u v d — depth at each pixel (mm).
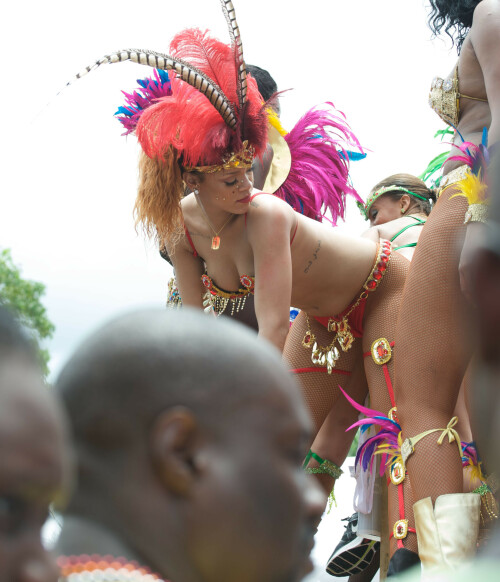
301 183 3883
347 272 3475
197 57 3082
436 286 2756
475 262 725
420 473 2754
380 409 3385
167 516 919
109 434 929
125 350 937
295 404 971
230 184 3127
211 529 920
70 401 946
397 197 4176
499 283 714
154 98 3232
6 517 637
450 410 2812
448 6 3104
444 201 2812
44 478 639
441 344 2748
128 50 2848
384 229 3988
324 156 3922
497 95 2711
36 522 653
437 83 3033
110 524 927
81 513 938
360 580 3771
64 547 924
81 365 952
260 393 941
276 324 3180
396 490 2967
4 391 632
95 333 973
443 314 2746
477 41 2791
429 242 2787
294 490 952
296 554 969
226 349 945
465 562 2551
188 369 929
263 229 3219
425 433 2770
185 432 914
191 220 3391
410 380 2822
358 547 3645
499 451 678
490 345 702
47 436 641
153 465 919
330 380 3697
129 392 927
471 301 729
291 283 3250
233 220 3275
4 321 661
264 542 935
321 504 995
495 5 2768
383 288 3518
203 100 3055
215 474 919
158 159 3182
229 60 3086
